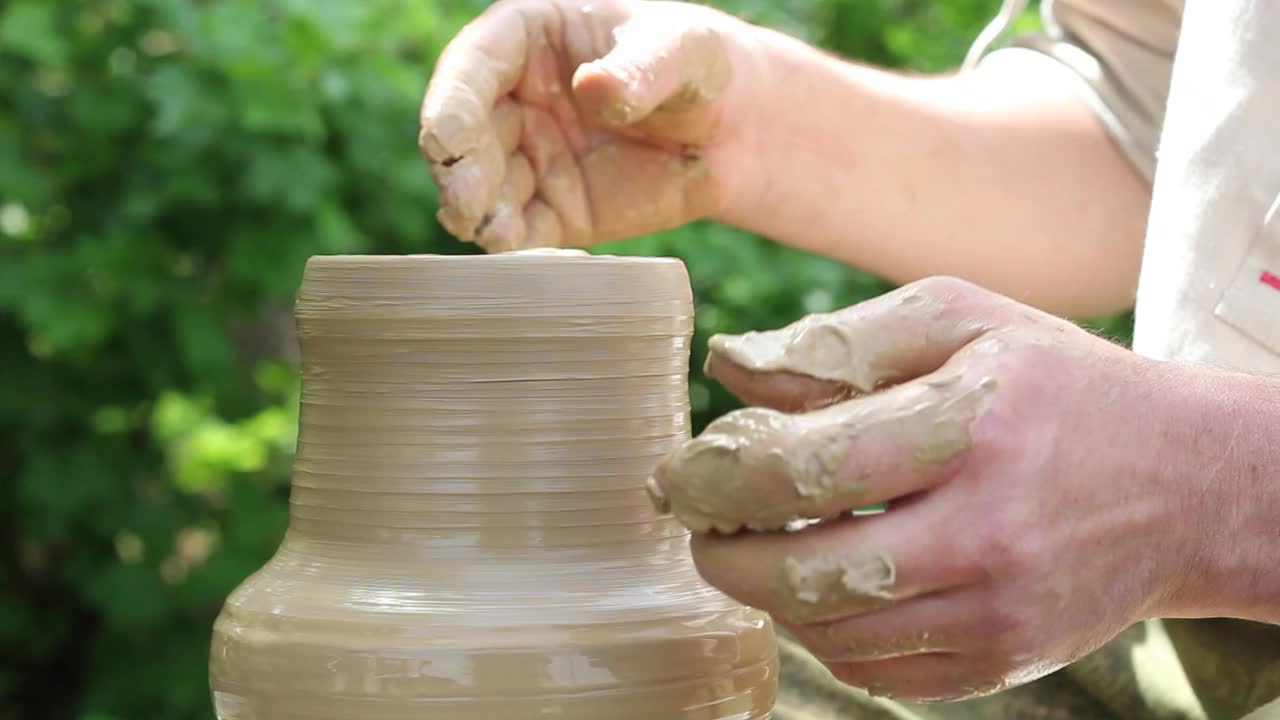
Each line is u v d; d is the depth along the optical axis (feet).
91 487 9.38
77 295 8.93
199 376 9.43
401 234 9.61
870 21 10.79
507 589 2.76
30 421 9.39
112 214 9.11
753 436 2.41
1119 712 4.13
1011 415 2.45
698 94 4.20
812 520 2.67
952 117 5.08
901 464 2.40
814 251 5.09
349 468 2.90
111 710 9.43
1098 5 5.23
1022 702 4.16
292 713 2.76
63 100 9.11
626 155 4.48
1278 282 3.67
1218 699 3.94
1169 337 3.89
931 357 2.59
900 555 2.41
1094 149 5.17
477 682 2.67
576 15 4.21
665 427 2.99
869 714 4.09
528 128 4.34
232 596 3.05
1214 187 3.78
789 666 4.20
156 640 9.65
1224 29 3.81
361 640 2.72
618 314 2.87
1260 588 2.68
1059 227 5.15
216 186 8.81
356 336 2.88
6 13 8.64
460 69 3.95
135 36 9.09
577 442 2.84
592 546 2.85
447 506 2.82
